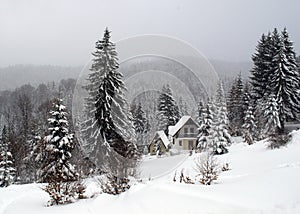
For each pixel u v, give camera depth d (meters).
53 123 16.67
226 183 7.70
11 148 24.36
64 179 8.10
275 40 35.72
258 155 15.73
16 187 10.95
